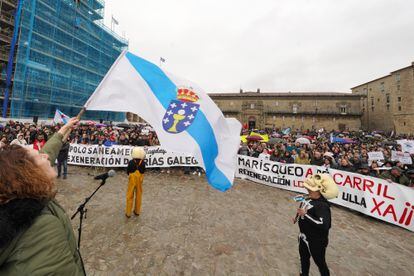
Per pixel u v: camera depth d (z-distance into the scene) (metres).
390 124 51.44
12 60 26.58
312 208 2.88
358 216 6.19
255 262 3.78
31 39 26.70
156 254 3.85
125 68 2.90
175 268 3.53
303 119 56.50
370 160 9.52
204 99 3.16
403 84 48.12
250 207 6.20
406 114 47.06
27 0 26.33
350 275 3.61
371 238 4.93
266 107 58.66
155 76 3.04
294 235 4.75
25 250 0.85
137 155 5.14
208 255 3.90
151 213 5.46
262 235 4.68
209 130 3.04
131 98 2.81
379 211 5.87
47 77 28.70
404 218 5.49
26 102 27.14
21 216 0.85
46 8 28.19
